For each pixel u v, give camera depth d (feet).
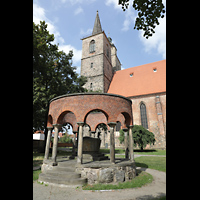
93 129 55.88
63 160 36.88
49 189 23.82
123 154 80.02
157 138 111.86
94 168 28.04
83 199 19.95
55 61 76.18
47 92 66.59
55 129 35.06
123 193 22.41
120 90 139.95
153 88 124.98
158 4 19.10
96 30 164.86
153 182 29.07
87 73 147.84
